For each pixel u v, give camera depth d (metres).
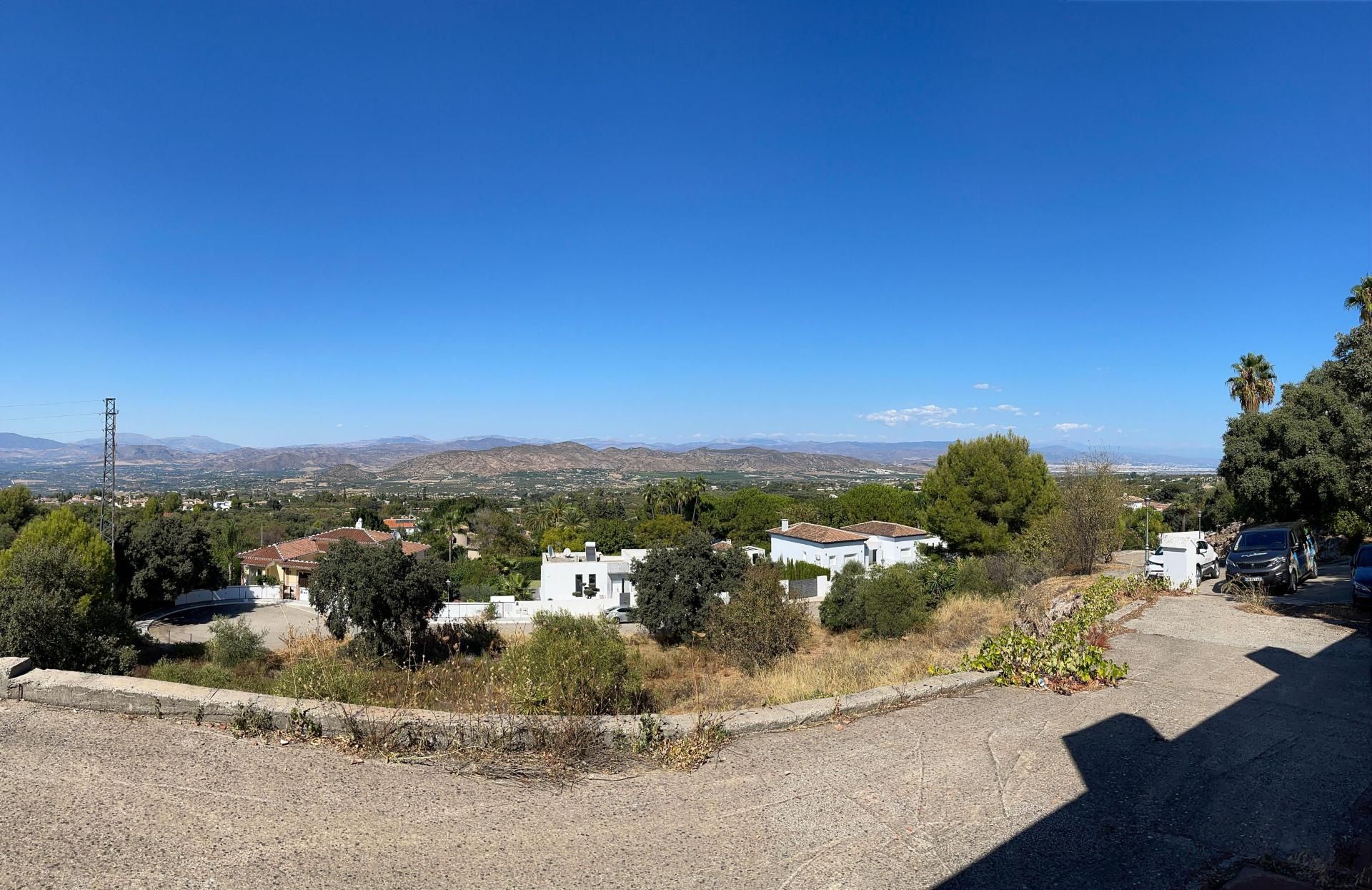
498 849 3.65
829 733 5.68
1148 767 5.05
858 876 3.47
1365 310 25.34
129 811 3.86
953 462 37.16
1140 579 16.53
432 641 25.36
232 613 42.00
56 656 12.54
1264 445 22.39
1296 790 4.70
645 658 21.02
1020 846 3.83
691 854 3.65
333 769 4.59
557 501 85.62
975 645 12.05
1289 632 10.95
